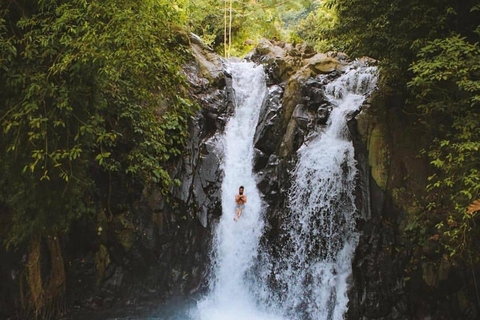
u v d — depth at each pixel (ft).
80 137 27.30
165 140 36.58
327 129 40.27
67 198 29.32
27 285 30.58
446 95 28.32
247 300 37.93
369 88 41.29
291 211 38.75
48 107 24.71
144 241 35.83
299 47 53.42
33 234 29.76
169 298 36.58
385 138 34.42
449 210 29.66
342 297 33.83
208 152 41.06
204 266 38.17
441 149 29.91
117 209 35.96
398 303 31.40
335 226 36.19
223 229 39.58
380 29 31.81
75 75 24.73
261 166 42.16
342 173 36.58
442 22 28.53
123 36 21.21
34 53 23.98
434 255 30.19
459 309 29.17
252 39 78.43
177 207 37.83
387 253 32.48
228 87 46.93
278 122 42.83
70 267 34.30
